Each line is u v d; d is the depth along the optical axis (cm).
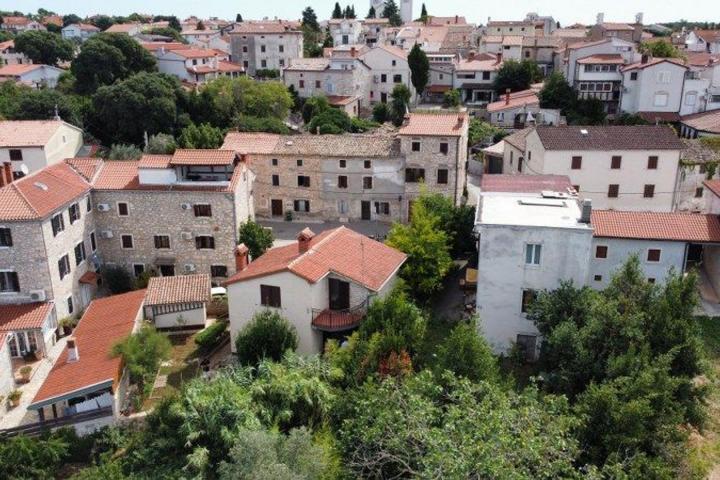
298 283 3578
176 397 2991
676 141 5709
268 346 3366
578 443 2459
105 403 3272
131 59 10712
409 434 2295
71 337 3591
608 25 12706
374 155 6172
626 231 4266
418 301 4475
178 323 4244
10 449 2866
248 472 2288
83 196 4744
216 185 4906
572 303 3341
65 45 13625
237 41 13088
